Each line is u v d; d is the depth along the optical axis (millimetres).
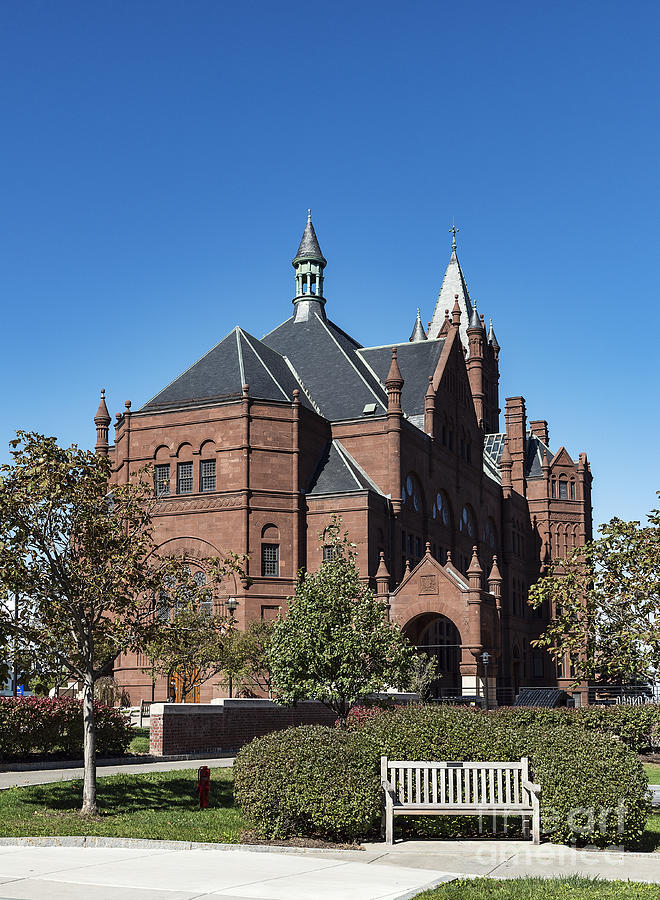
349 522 61250
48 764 27703
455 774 17766
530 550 101438
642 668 22281
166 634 21234
